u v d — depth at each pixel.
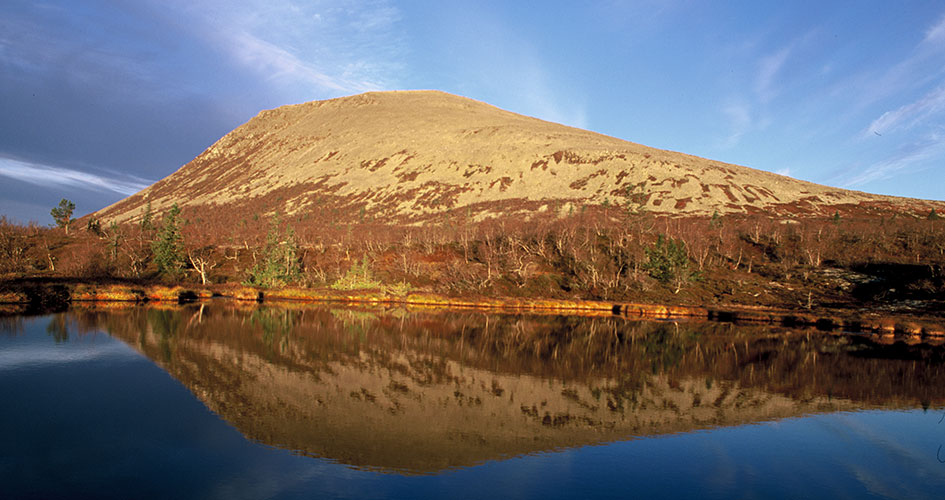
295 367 25.30
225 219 177.38
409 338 37.19
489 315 59.47
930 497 13.20
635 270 84.44
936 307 66.38
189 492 11.84
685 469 14.64
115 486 11.98
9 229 85.69
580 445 16.42
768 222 119.38
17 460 13.17
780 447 16.81
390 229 134.88
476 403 20.80
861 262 87.69
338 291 73.56
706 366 30.52
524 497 12.40
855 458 15.94
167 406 18.08
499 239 103.75
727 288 82.44
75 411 17.11
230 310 51.19
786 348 38.66
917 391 25.45
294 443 15.34
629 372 28.14
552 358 31.58
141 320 39.03
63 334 31.22
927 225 109.75
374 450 15.12
